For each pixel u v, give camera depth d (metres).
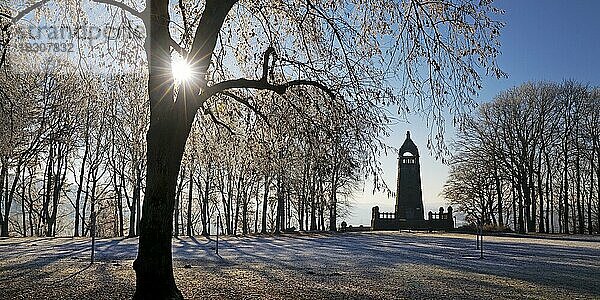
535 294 13.85
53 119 32.34
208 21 10.93
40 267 20.08
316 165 12.14
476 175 57.31
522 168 54.31
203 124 14.42
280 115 12.81
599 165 54.56
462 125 11.02
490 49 10.91
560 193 59.34
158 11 10.87
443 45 11.12
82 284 14.81
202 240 45.78
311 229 64.50
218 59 13.48
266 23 13.13
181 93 10.63
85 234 56.91
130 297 12.48
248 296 12.88
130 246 35.50
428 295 13.51
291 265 21.48
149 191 10.42
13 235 54.97
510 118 54.09
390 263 22.80
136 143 16.28
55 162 51.59
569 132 54.69
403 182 69.44
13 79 17.66
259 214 65.94
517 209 60.25
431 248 33.91
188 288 14.05
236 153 14.55
